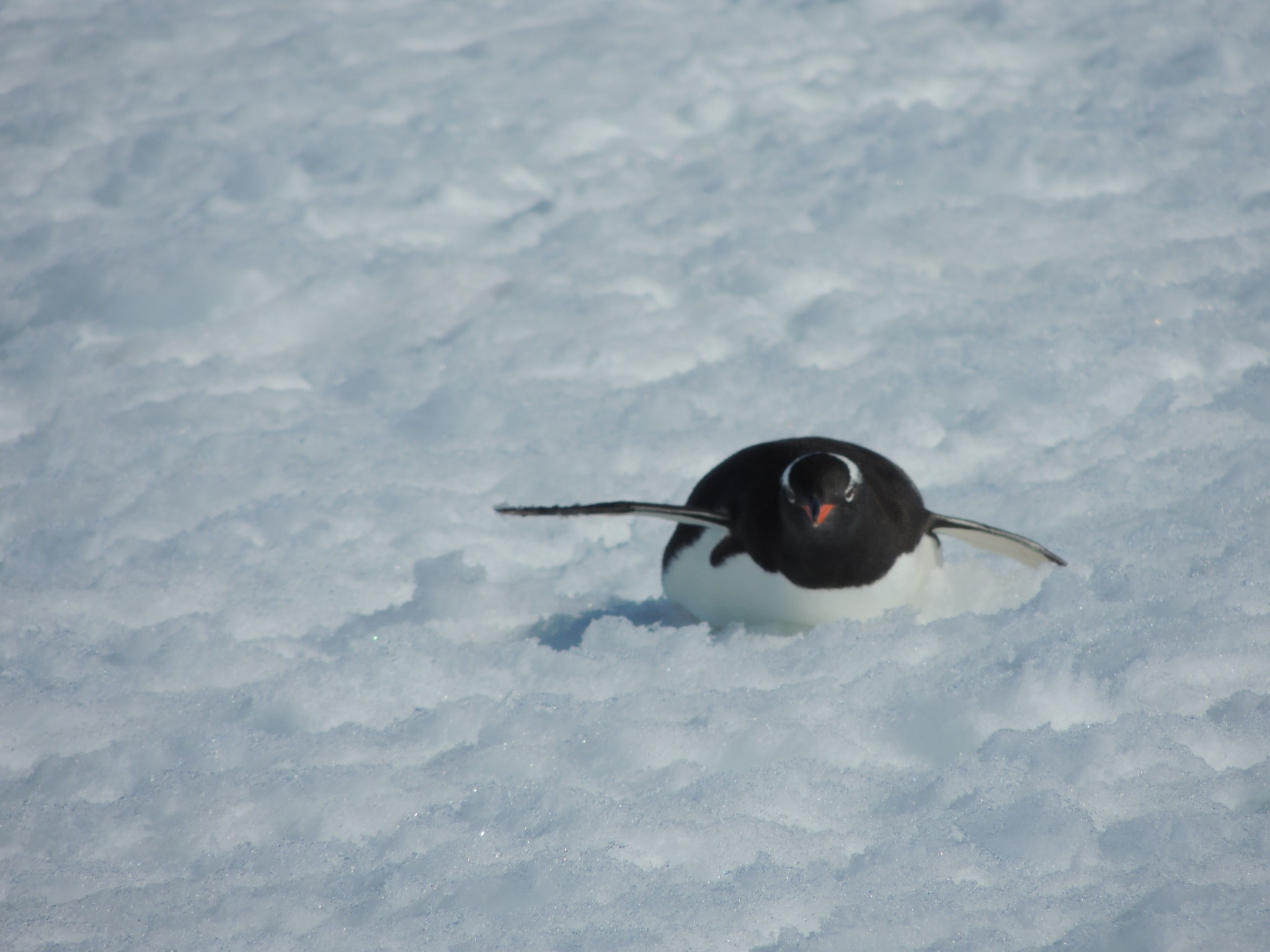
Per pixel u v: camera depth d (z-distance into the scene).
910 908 10.13
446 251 32.12
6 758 13.66
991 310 27.11
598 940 10.01
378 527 20.39
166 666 15.56
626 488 21.47
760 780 12.10
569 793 12.08
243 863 11.51
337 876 11.26
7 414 25.61
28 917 10.75
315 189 35.66
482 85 41.59
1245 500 18.33
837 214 32.31
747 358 26.19
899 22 44.59
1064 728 12.98
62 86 43.00
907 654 14.70
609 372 26.23
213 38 46.91
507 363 26.58
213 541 19.86
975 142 35.12
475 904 10.70
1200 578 15.58
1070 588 15.56
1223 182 32.28
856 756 12.83
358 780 12.66
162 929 10.55
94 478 22.42
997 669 13.95
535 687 14.78
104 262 31.23
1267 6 42.97
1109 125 35.69
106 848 12.02
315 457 23.12
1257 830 10.70
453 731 13.75
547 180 35.88
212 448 23.41
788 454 15.93
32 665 15.74
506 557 19.62
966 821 11.28
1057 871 10.57
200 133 39.03
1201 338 24.66
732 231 31.83
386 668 15.08
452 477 22.11
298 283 30.53
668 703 13.88
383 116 39.88
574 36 45.44
